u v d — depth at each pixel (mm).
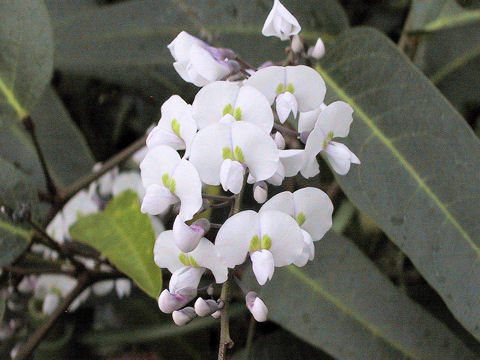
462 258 139
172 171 125
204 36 170
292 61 141
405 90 148
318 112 133
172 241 128
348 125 133
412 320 144
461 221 140
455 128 143
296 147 156
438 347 143
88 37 172
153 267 142
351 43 154
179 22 171
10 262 155
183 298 125
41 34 161
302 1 172
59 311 160
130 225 141
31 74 163
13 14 160
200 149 122
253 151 122
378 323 145
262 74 128
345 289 147
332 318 145
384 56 151
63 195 170
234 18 171
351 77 152
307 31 172
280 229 121
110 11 174
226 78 134
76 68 181
